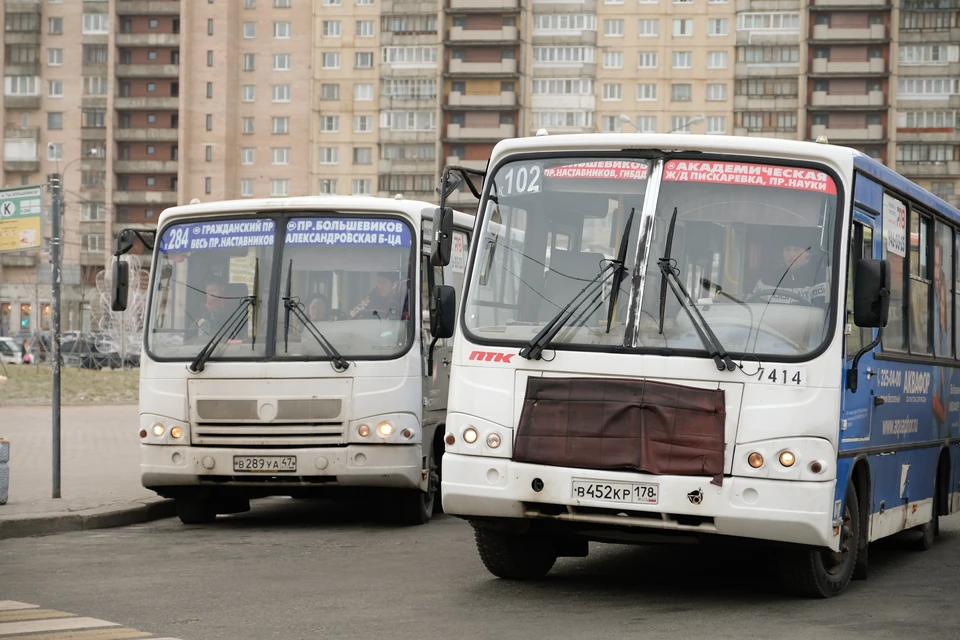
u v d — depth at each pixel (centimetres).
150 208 13662
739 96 12688
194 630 989
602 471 1081
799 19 12644
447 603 1120
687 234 1118
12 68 13625
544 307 1130
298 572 1311
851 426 1135
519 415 1117
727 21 12700
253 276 1711
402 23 13062
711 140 1133
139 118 13650
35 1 13625
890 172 1274
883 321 1091
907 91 12625
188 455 1675
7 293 13388
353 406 1659
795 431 1065
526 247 1153
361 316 1695
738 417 1071
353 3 13175
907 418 1361
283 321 1691
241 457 1659
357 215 1720
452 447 1140
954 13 12512
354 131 13200
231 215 1738
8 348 8575
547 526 1135
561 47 12862
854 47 12638
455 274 1878
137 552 1475
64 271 13425
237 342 1686
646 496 1072
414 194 13075
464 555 1448
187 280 1728
